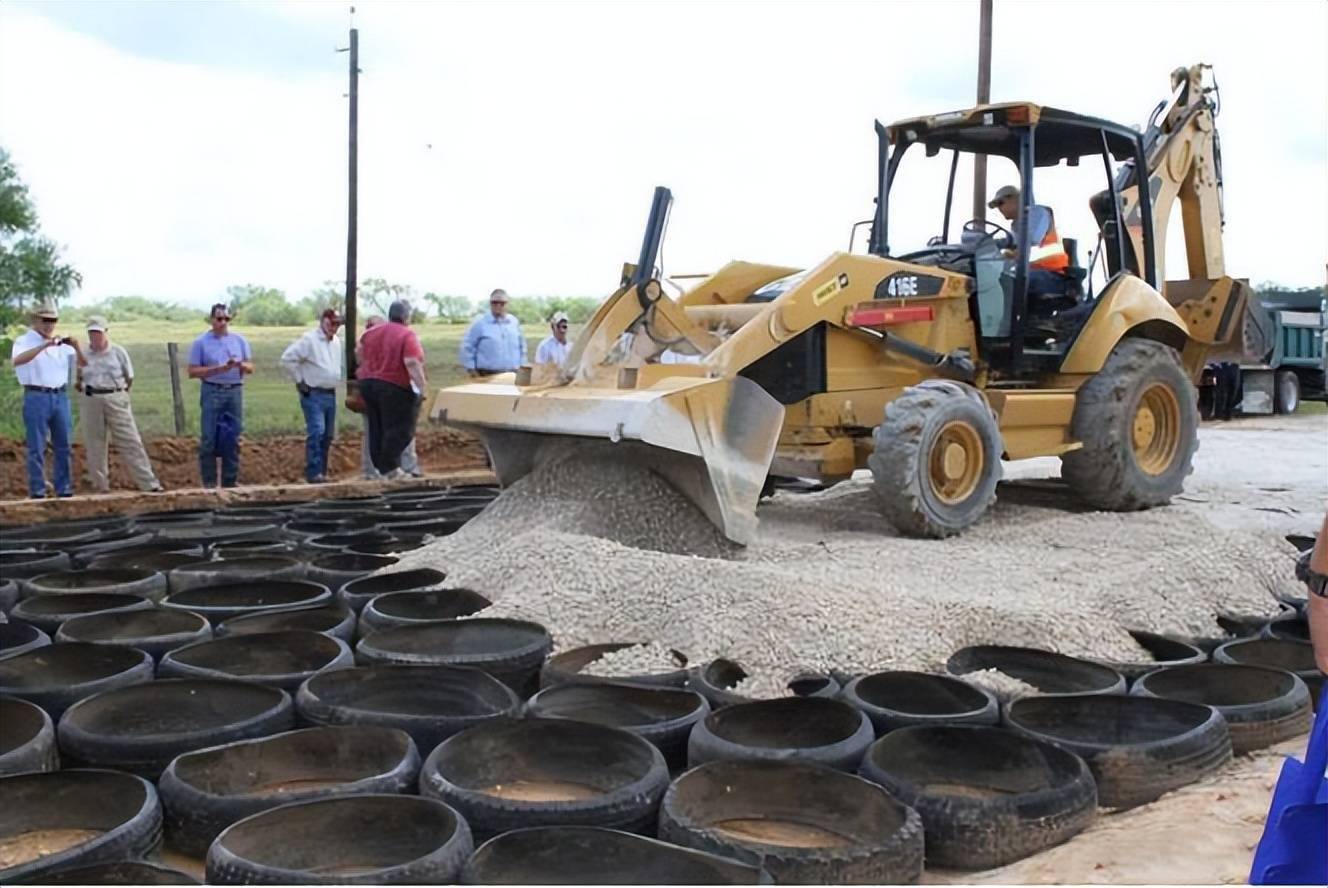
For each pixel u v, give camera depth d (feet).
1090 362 25.46
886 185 26.61
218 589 17.51
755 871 8.86
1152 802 11.41
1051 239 26.76
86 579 18.66
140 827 9.73
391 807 9.84
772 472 24.32
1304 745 12.76
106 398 31.37
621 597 15.97
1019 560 20.08
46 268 41.47
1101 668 14.06
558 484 20.58
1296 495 31.73
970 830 10.12
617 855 9.21
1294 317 67.77
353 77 44.06
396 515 25.17
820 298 22.80
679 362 22.40
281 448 43.34
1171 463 26.76
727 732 12.12
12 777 10.61
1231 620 17.01
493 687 13.08
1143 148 27.25
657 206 22.18
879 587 16.08
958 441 22.62
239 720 13.01
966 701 13.05
